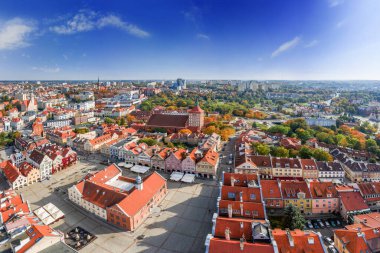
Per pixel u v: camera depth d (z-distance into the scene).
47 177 154.12
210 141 199.50
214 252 74.19
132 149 179.50
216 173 159.25
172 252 90.69
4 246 87.06
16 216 99.00
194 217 111.69
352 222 108.56
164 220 109.44
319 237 79.50
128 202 106.00
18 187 140.25
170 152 170.38
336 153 190.00
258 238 79.56
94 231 102.19
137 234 100.31
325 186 120.31
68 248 84.50
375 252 87.38
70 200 126.75
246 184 117.62
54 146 189.62
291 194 117.62
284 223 103.31
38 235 84.81
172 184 143.12
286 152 174.50
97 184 122.38
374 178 157.25
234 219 88.75
